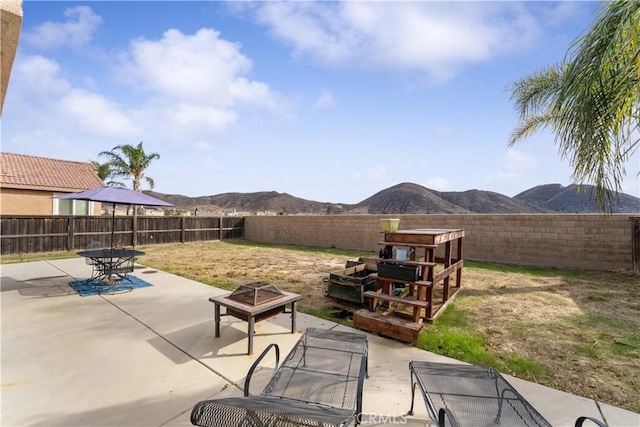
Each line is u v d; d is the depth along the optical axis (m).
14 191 12.46
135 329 4.08
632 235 8.06
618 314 4.76
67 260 9.48
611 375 2.96
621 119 3.59
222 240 17.00
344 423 1.63
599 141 3.73
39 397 2.56
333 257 11.01
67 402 2.49
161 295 5.77
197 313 4.74
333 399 2.23
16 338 3.77
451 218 10.84
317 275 7.73
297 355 2.95
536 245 9.37
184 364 3.13
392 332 3.78
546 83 7.81
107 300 5.42
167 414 2.35
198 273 7.93
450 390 2.17
